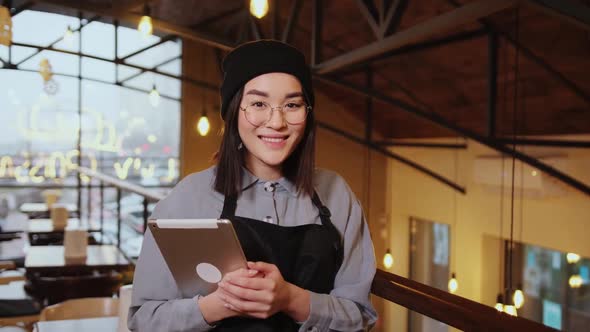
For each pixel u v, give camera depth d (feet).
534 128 23.08
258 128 3.79
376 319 4.19
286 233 3.80
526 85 20.61
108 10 17.67
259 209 3.97
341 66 17.93
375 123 35.40
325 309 3.69
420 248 34.45
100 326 7.75
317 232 3.92
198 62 34.22
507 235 25.58
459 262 29.19
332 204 4.22
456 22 12.45
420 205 33.06
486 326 3.06
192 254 3.44
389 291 3.95
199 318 3.55
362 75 28.58
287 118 3.80
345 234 4.20
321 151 36.65
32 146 30.99
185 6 25.99
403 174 35.24
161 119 33.86
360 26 23.77
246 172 4.02
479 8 11.59
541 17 16.08
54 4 17.04
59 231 21.04
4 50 29.45
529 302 25.52
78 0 17.26
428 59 23.09
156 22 18.70
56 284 12.82
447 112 27.09
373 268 4.22
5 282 15.52
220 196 3.95
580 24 10.36
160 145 33.94
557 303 24.14
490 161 25.66
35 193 31.40
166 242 3.42
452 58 22.00
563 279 23.88
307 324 3.66
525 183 23.44
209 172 4.09
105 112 32.65
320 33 19.34
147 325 3.74
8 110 30.12
